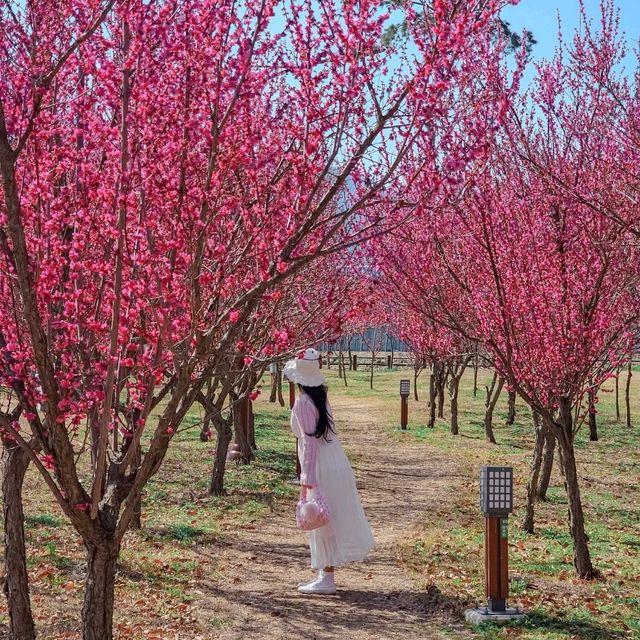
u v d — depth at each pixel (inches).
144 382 207.6
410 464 758.5
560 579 369.4
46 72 196.2
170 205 186.2
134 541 425.4
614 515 550.0
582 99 402.0
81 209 176.7
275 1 181.9
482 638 276.4
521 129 366.0
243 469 676.1
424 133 183.9
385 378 1843.0
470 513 530.9
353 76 185.9
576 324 364.8
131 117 179.6
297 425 333.4
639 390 1439.5
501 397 1392.7
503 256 366.6
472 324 410.9
